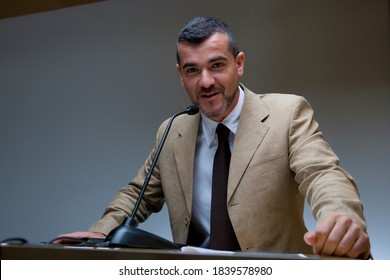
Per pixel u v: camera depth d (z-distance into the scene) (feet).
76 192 8.17
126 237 2.25
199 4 8.23
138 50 8.48
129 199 4.28
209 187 3.85
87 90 8.63
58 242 2.61
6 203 8.59
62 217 8.15
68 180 8.28
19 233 8.34
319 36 7.26
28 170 8.63
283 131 3.66
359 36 7.02
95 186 8.06
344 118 6.78
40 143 8.68
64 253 1.60
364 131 6.63
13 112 9.07
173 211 3.95
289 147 3.61
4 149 8.91
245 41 7.69
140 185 4.42
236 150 3.68
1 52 9.55
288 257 1.69
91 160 8.21
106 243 2.39
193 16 8.23
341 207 2.44
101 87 8.54
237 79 3.82
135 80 8.32
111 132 8.21
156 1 8.60
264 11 7.72
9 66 9.40
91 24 9.00
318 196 2.73
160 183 4.42
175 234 3.92
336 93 6.92
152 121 7.98
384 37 6.88
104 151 8.16
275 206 3.52
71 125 8.55
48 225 8.20
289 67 7.31
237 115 3.92
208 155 3.95
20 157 8.76
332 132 6.79
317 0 7.41
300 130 3.62
